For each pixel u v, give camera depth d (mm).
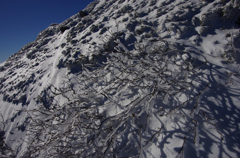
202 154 1595
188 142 1711
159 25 3365
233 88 1938
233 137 1587
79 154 2199
